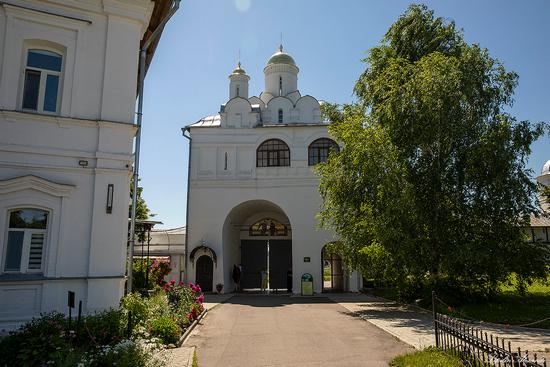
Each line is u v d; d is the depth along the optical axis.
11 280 9.56
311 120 26.75
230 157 25.80
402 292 18.50
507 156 15.56
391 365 8.11
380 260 16.83
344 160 17.86
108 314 8.96
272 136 25.86
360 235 17.67
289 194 25.27
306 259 24.66
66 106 10.68
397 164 16.55
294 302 20.14
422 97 15.78
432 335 11.12
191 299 15.35
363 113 19.11
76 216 10.44
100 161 10.71
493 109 16.44
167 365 7.96
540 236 39.84
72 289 10.22
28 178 9.98
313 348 9.73
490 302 16.66
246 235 29.02
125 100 11.16
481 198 16.08
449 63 15.97
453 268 15.65
